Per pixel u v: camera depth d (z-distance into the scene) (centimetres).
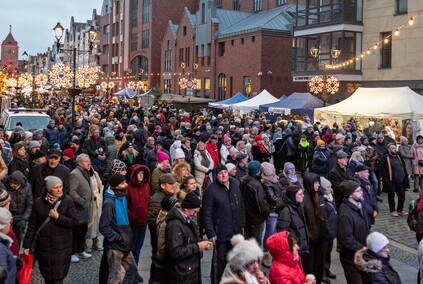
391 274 560
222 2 6425
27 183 791
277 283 498
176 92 6116
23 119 1931
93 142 1259
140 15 7475
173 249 545
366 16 3103
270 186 820
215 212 712
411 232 1100
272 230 828
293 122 2262
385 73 2984
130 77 7344
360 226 627
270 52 4344
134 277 674
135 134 1547
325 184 762
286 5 5050
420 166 1548
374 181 1338
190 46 5703
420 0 2762
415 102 1961
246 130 1898
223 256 711
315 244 710
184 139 1276
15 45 16700
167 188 688
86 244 888
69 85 5622
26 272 614
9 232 594
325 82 2572
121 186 656
